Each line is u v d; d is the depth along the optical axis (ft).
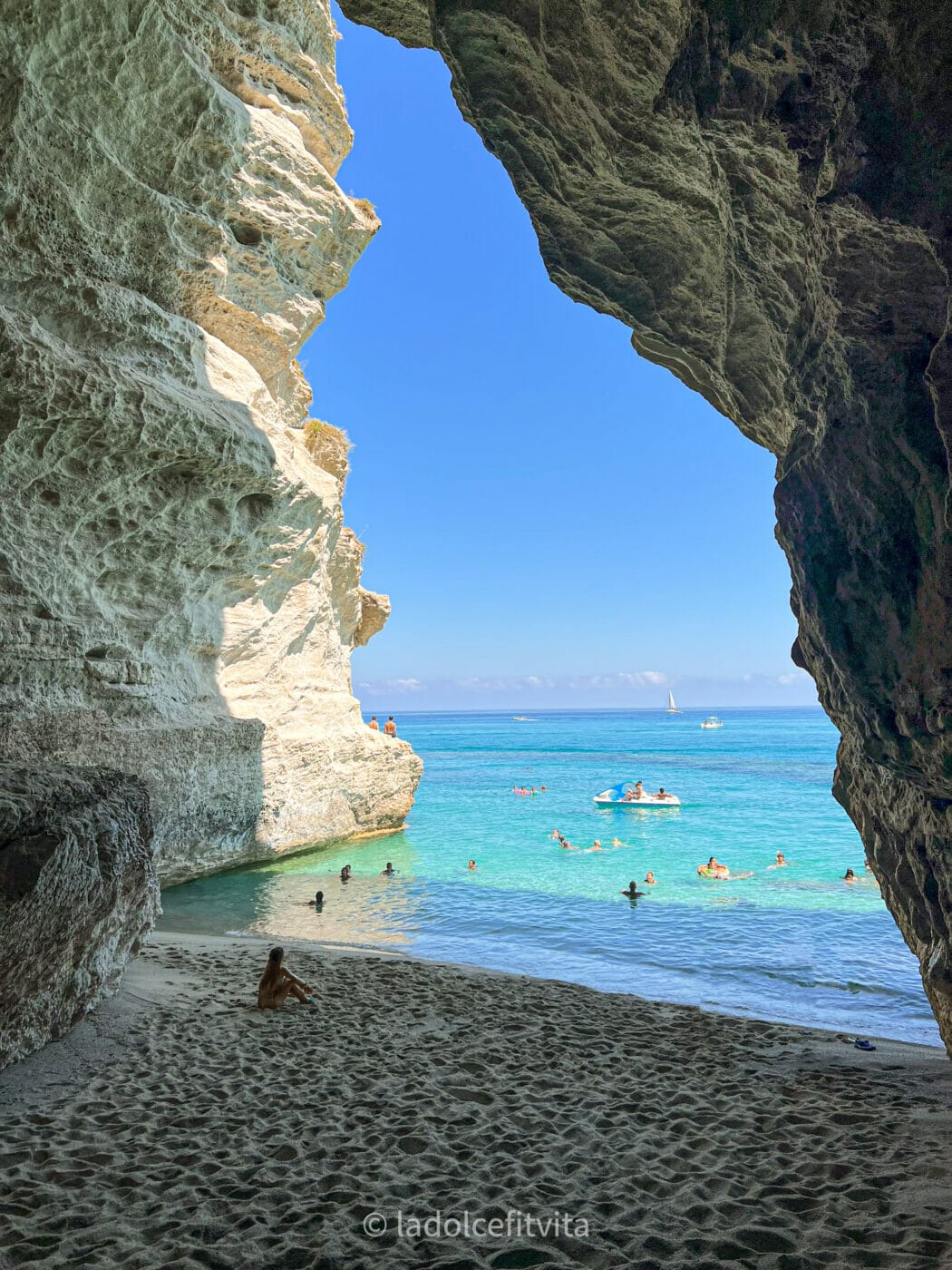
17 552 44.52
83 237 46.09
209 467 53.57
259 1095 24.08
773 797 148.66
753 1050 30.04
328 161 74.64
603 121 18.86
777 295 20.26
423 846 88.74
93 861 25.85
